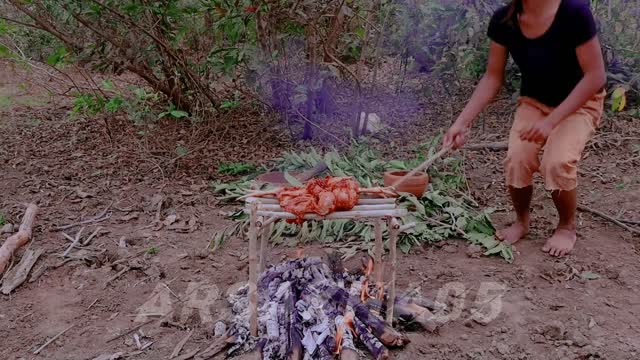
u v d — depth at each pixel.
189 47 6.11
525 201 3.96
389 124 6.50
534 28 3.53
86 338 3.21
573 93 3.45
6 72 8.16
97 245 4.17
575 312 3.31
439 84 7.12
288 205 2.83
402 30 6.12
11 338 3.23
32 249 4.11
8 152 6.02
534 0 3.47
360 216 2.84
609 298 3.44
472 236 4.05
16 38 6.49
